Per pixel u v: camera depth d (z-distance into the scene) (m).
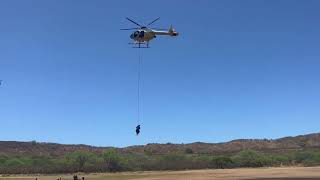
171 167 121.00
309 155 150.62
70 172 109.12
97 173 105.12
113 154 117.50
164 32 51.69
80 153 118.50
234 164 131.88
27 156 145.12
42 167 110.62
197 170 111.94
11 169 107.88
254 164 134.12
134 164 119.88
